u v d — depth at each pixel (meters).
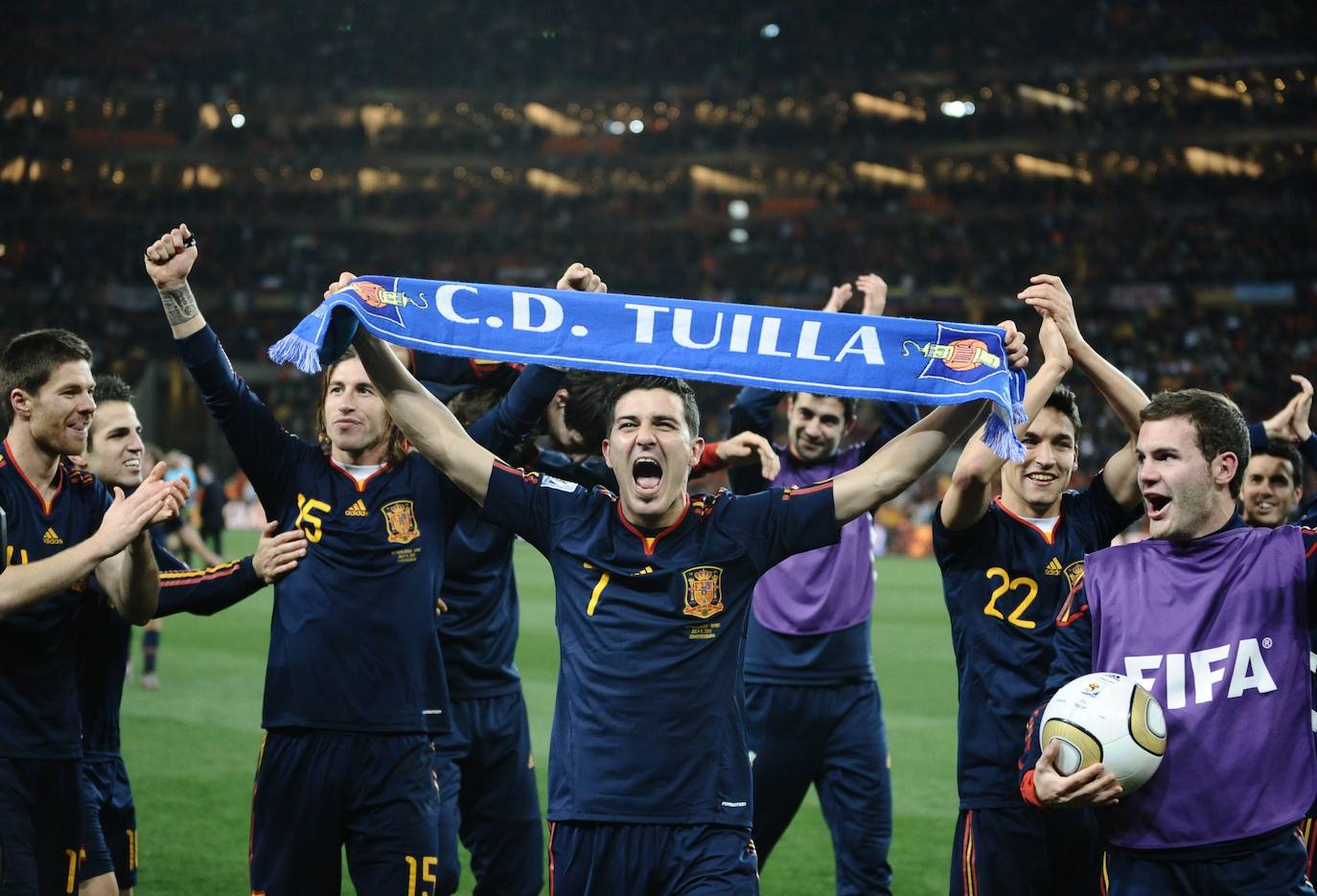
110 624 4.46
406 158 47.38
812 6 48.22
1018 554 4.02
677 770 3.22
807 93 47.06
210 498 18.58
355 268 45.47
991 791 3.94
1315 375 37.12
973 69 45.56
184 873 5.83
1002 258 43.28
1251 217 42.06
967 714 4.02
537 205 47.91
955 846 4.04
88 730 4.45
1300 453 4.75
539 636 14.63
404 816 3.80
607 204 47.88
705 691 3.27
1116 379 3.74
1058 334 3.71
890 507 31.81
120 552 3.64
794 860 6.31
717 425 36.47
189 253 3.70
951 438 3.36
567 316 3.48
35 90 44.62
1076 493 4.16
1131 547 3.36
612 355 3.44
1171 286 41.03
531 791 4.80
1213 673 3.16
